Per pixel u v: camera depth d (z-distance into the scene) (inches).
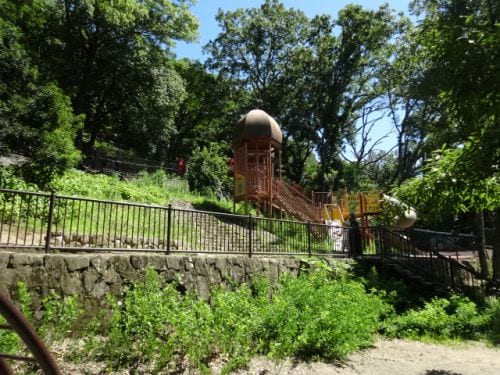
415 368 283.7
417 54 176.9
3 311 50.5
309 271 456.1
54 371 51.7
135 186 808.9
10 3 717.3
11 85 539.5
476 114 149.9
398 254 571.8
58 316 235.3
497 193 194.9
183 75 1818.4
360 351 317.4
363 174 1964.8
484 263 689.0
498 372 280.4
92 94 1338.6
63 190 562.9
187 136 1898.4
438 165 182.4
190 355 233.1
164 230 348.8
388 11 1576.0
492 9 151.8
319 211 853.8
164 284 312.3
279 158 925.2
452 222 1138.0
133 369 222.8
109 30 1156.5
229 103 1770.4
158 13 1205.1
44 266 247.6
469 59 139.3
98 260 276.4
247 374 240.8
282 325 285.0
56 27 1100.5
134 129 1359.5
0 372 54.8
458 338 385.4
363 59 1627.7
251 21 1664.6
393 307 432.5
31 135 506.6
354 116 1852.9
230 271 375.6
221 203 973.2
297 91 1691.7
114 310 250.4
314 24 1673.2
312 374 253.3
